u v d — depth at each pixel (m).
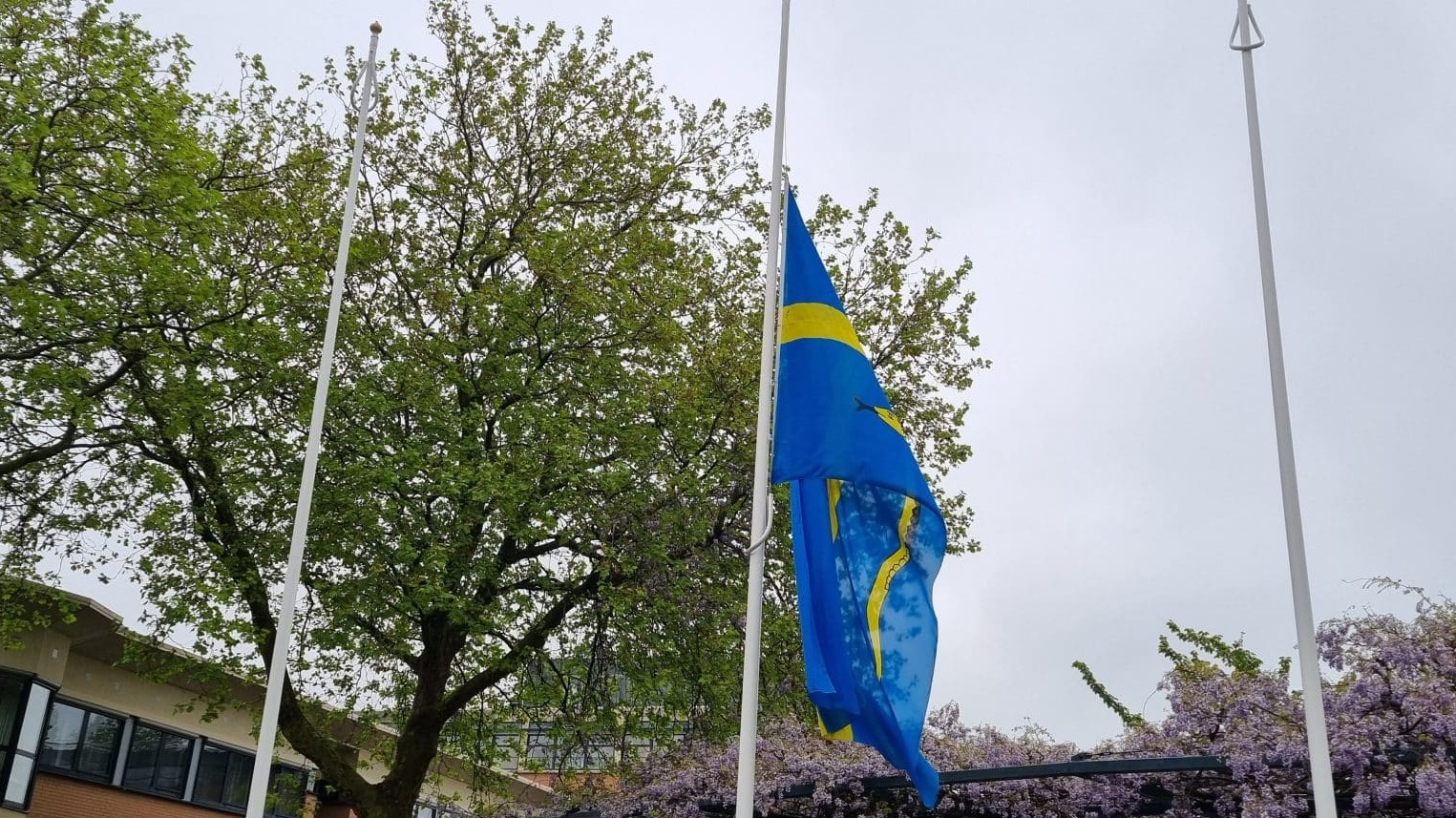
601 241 20.23
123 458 19.09
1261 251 11.88
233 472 18.31
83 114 16.81
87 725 25.06
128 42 17.41
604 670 20.11
